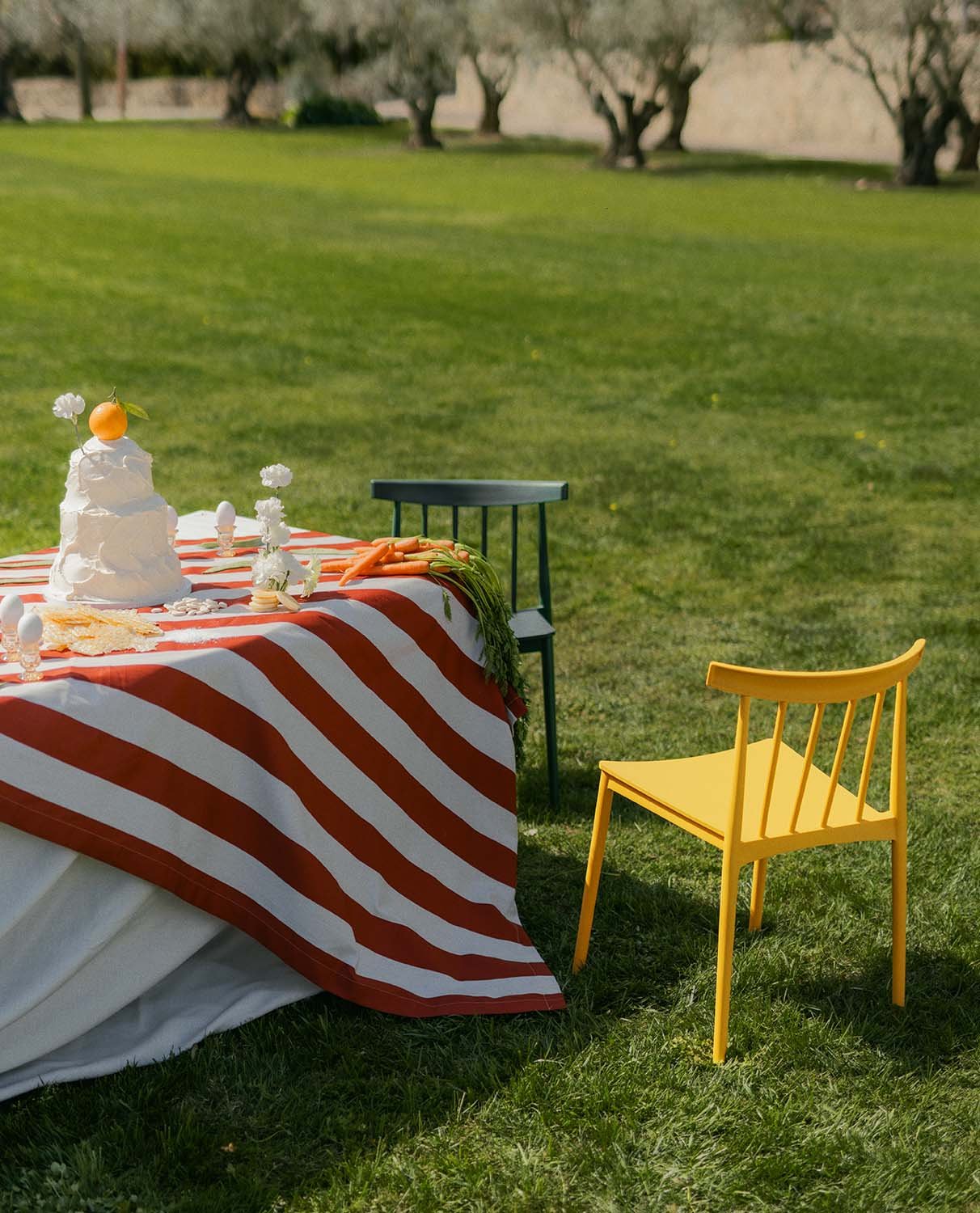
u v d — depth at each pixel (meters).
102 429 3.15
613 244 20.73
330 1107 2.77
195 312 14.26
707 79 47.03
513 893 3.47
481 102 54.78
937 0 30.94
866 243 21.62
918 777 4.48
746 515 7.70
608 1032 3.03
